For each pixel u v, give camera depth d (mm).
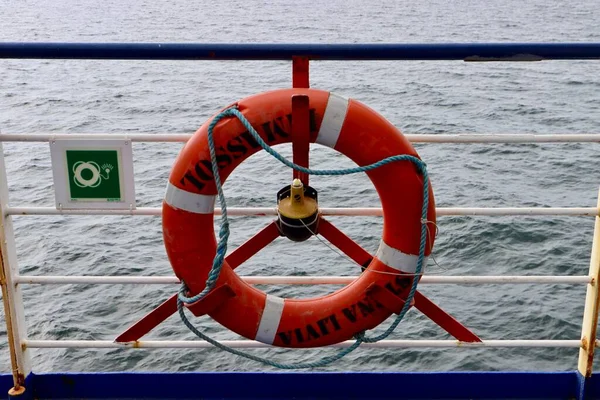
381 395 2785
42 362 8312
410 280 2441
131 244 11875
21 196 14453
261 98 2311
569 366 8234
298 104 2254
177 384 2781
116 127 22953
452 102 26859
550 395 2754
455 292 10078
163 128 22844
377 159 2320
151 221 12852
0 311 9070
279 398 2795
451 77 34000
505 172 16281
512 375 2750
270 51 2344
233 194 14109
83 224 12773
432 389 2771
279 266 10453
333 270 10328
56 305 9734
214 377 2775
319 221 2516
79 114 25031
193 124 23406
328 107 2305
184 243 2395
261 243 2541
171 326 8688
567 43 2365
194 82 33094
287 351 8086
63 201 2539
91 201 2543
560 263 11211
